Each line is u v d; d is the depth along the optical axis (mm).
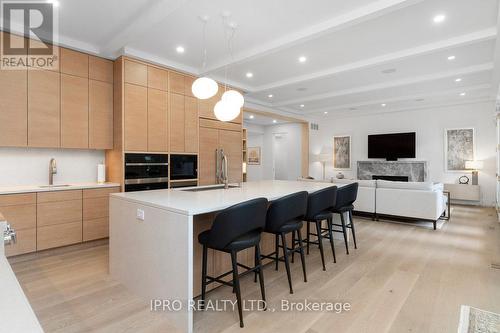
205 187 3514
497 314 2176
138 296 2439
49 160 3965
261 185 3748
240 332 1962
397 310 2246
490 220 5570
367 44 3955
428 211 4883
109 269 2896
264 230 2498
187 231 1957
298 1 2908
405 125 8445
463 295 2490
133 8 3023
